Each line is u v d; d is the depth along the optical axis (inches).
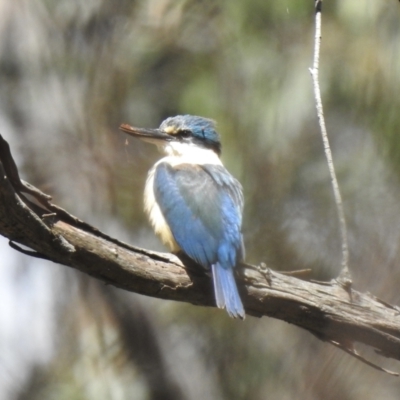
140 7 511.5
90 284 477.1
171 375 466.9
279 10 475.5
